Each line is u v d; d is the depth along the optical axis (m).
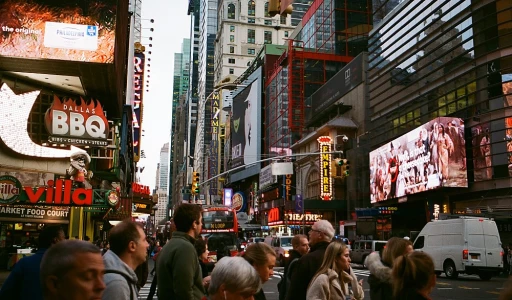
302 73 93.56
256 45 165.38
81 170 32.34
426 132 46.00
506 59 41.28
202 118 184.75
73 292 2.69
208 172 153.88
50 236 5.70
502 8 42.00
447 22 48.66
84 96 36.06
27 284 5.07
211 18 198.75
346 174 26.64
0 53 29.67
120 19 35.62
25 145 30.81
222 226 32.88
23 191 27.16
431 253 26.39
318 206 71.12
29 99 31.61
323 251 6.23
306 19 107.19
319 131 75.75
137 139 72.06
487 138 42.00
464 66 45.69
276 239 36.50
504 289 2.92
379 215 57.47
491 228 24.91
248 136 119.19
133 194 57.09
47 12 30.80
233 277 3.37
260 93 116.75
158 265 5.36
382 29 63.31
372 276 6.08
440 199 46.66
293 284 6.11
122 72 42.44
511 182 39.56
